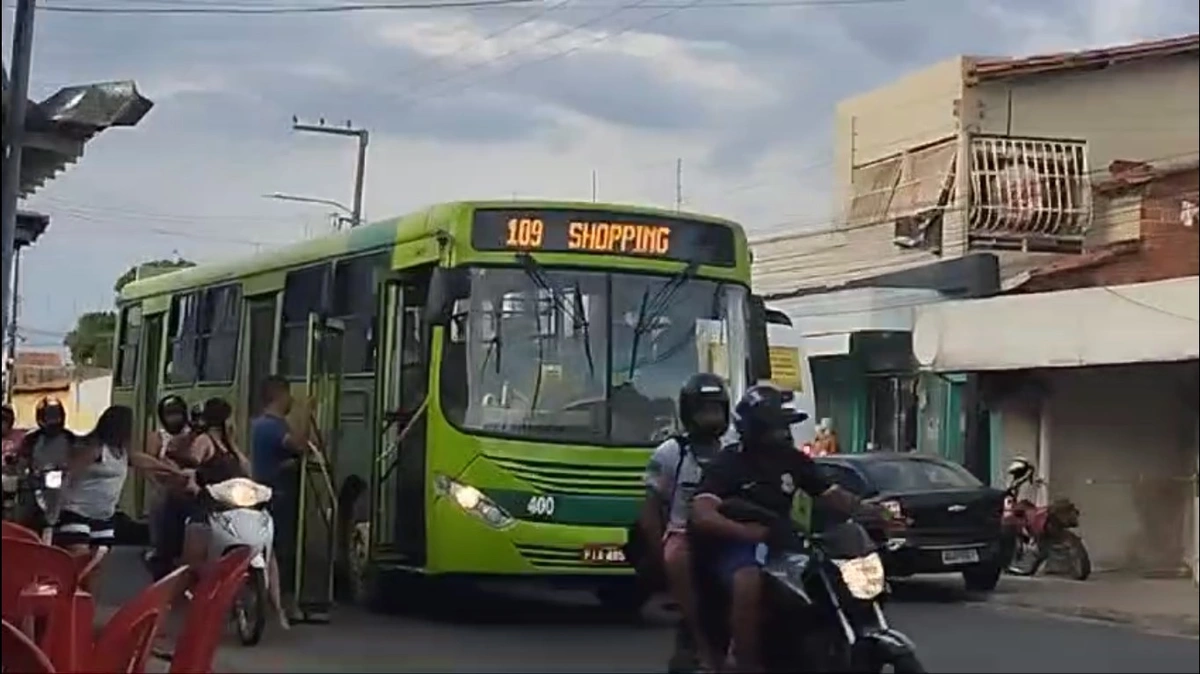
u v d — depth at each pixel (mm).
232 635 10438
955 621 6199
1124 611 5285
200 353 17562
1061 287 5340
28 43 10266
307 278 14695
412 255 12578
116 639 8227
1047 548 5707
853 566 6367
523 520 11695
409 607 12438
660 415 12008
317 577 12195
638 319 12133
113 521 12047
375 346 13125
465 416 11930
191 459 11555
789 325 8219
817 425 7438
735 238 12352
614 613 10625
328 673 8805
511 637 9406
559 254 12141
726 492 6656
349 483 13383
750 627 6422
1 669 7160
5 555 7797
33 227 13055
